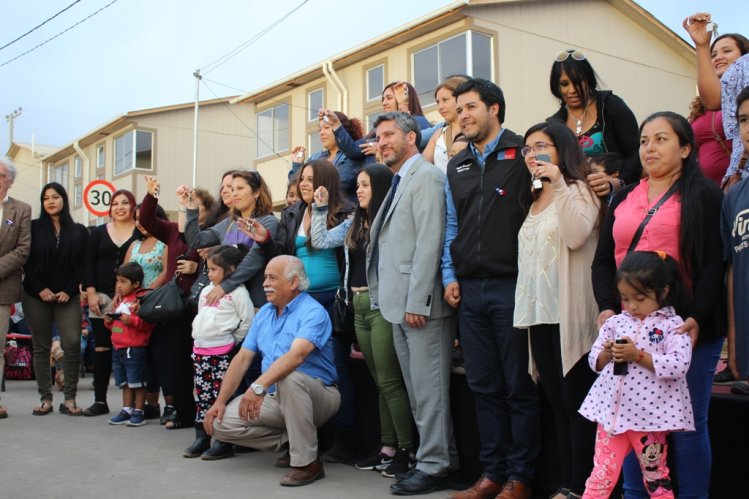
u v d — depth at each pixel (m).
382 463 3.97
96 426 5.32
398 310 3.58
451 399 3.82
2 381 5.69
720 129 3.84
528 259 3.09
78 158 27.19
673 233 2.60
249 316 4.40
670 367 2.36
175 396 5.23
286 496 3.46
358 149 4.91
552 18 15.11
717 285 2.49
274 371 3.64
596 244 2.98
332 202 4.29
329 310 4.30
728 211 2.48
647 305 2.49
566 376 2.93
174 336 5.21
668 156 2.65
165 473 3.92
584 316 2.90
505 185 3.29
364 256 3.96
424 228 3.53
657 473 2.48
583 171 3.06
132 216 6.04
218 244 4.95
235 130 24.30
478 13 14.23
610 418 2.50
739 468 2.75
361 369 4.41
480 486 3.31
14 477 3.84
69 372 5.89
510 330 3.22
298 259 3.95
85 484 3.70
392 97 5.39
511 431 3.38
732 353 2.46
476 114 3.37
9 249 5.55
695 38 3.62
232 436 3.89
